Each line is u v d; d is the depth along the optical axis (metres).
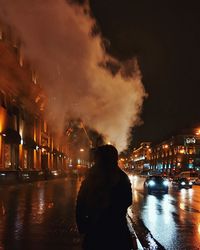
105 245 4.27
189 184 43.97
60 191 31.31
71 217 15.23
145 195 30.44
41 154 62.41
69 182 49.91
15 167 46.91
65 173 74.25
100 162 4.50
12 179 40.56
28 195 26.81
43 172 56.59
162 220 15.30
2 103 42.56
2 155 41.94
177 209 19.48
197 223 14.54
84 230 4.36
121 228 4.34
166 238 11.44
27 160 53.56
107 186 4.37
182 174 53.28
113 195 4.35
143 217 16.17
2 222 13.95
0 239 10.83
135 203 22.92
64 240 10.70
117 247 4.28
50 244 10.16
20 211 17.25
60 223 13.70
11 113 45.75
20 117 50.00
